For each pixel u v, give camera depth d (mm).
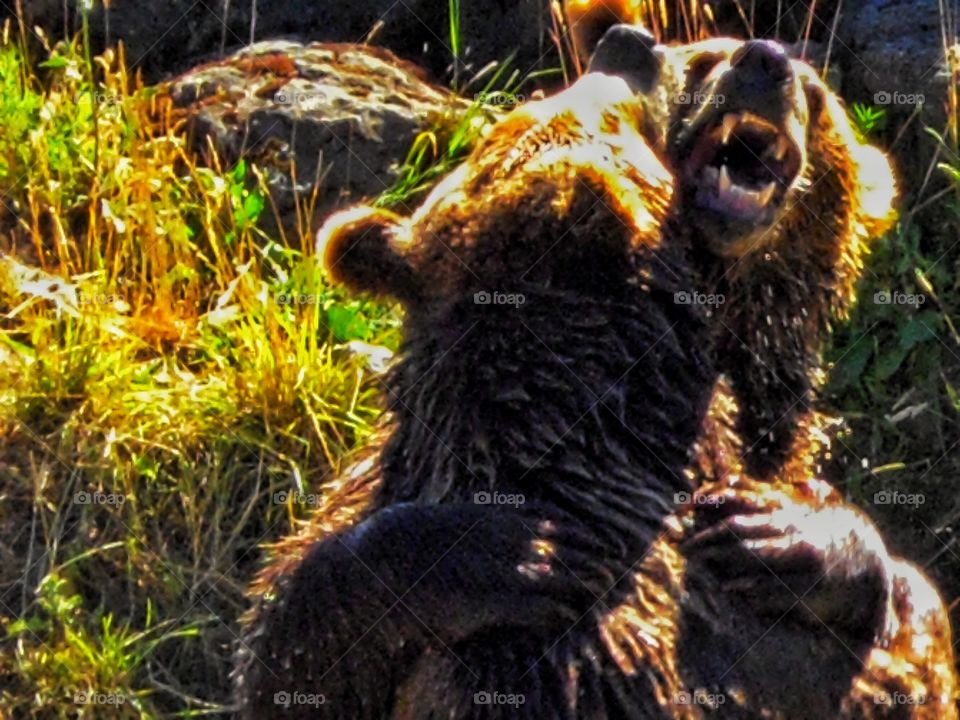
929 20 12109
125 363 10672
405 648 7480
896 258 11578
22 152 11617
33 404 10367
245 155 11750
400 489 7891
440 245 7668
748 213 8062
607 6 9016
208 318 10789
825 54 12297
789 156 8188
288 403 10469
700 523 7848
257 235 11500
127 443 10266
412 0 13031
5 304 10891
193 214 11508
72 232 11445
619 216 7469
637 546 7523
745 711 7609
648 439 7660
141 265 11188
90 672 9719
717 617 7727
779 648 7824
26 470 10188
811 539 7934
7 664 9797
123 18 12797
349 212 7949
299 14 13008
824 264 8828
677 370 7766
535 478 7500
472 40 12844
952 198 11688
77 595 9953
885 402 11359
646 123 7973
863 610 8078
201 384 10641
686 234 8172
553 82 12664
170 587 10031
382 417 8273
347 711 7488
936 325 11453
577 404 7527
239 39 12945
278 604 7426
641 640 7355
